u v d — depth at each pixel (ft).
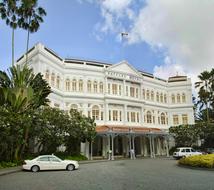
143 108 162.40
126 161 111.65
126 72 157.58
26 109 88.33
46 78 120.98
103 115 144.97
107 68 149.48
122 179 50.67
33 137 96.27
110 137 134.92
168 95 183.83
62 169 73.51
